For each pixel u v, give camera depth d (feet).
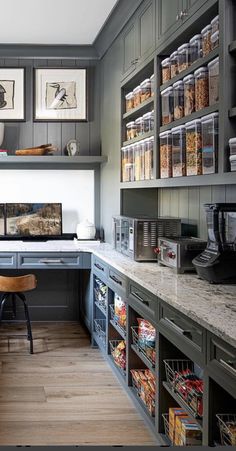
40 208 19.39
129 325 12.17
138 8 13.89
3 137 19.08
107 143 18.37
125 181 15.72
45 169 19.70
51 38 18.06
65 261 17.11
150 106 13.64
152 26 12.62
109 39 17.19
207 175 9.41
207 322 6.93
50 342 17.22
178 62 11.19
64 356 15.76
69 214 19.84
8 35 17.70
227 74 8.61
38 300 19.81
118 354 13.58
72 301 19.95
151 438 10.52
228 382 6.58
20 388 13.14
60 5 14.90
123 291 12.55
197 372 10.13
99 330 16.20
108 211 18.28
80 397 12.60
